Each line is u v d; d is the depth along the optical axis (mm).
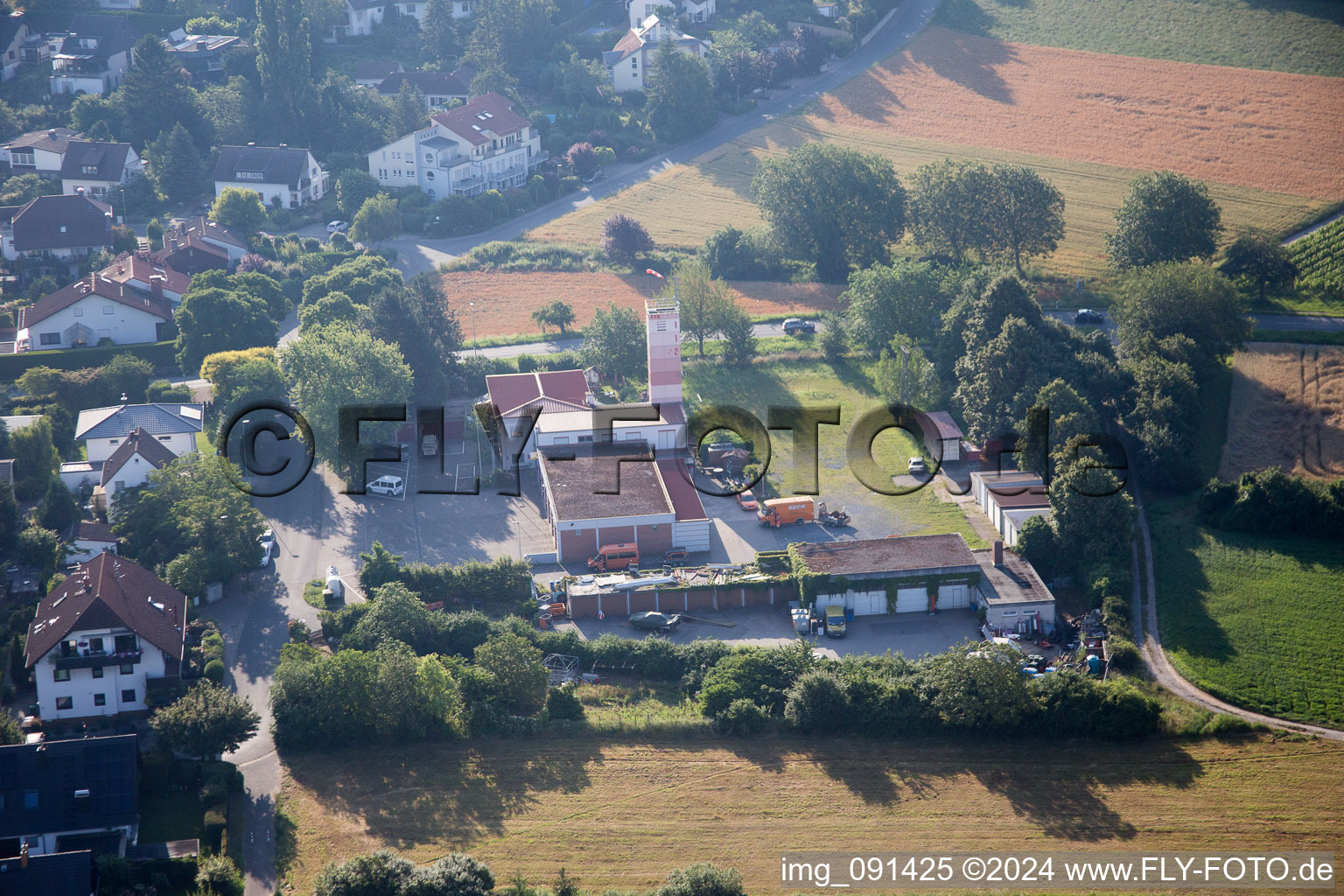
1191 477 137750
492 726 102500
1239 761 98000
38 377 154500
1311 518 127750
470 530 134625
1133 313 161875
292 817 93312
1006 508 129375
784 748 101000
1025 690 100938
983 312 155625
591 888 86188
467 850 90188
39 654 100062
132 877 84500
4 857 87062
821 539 132000
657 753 100562
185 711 96375
